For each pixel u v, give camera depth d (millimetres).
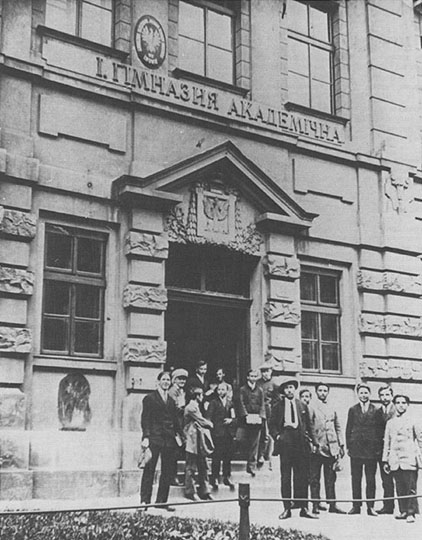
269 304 14414
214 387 12430
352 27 17078
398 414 11172
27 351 11625
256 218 14625
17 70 12211
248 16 15484
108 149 13117
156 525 8797
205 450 11352
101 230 12930
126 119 13406
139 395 12602
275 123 15211
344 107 16594
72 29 13367
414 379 16297
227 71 15211
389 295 16328
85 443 12047
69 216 12602
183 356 13773
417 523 10336
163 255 13195
